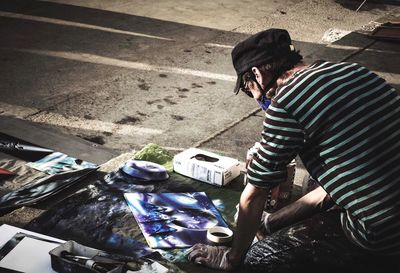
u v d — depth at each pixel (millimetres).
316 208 2750
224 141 4180
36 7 6938
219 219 3027
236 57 2326
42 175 3463
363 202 2174
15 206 3045
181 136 4207
